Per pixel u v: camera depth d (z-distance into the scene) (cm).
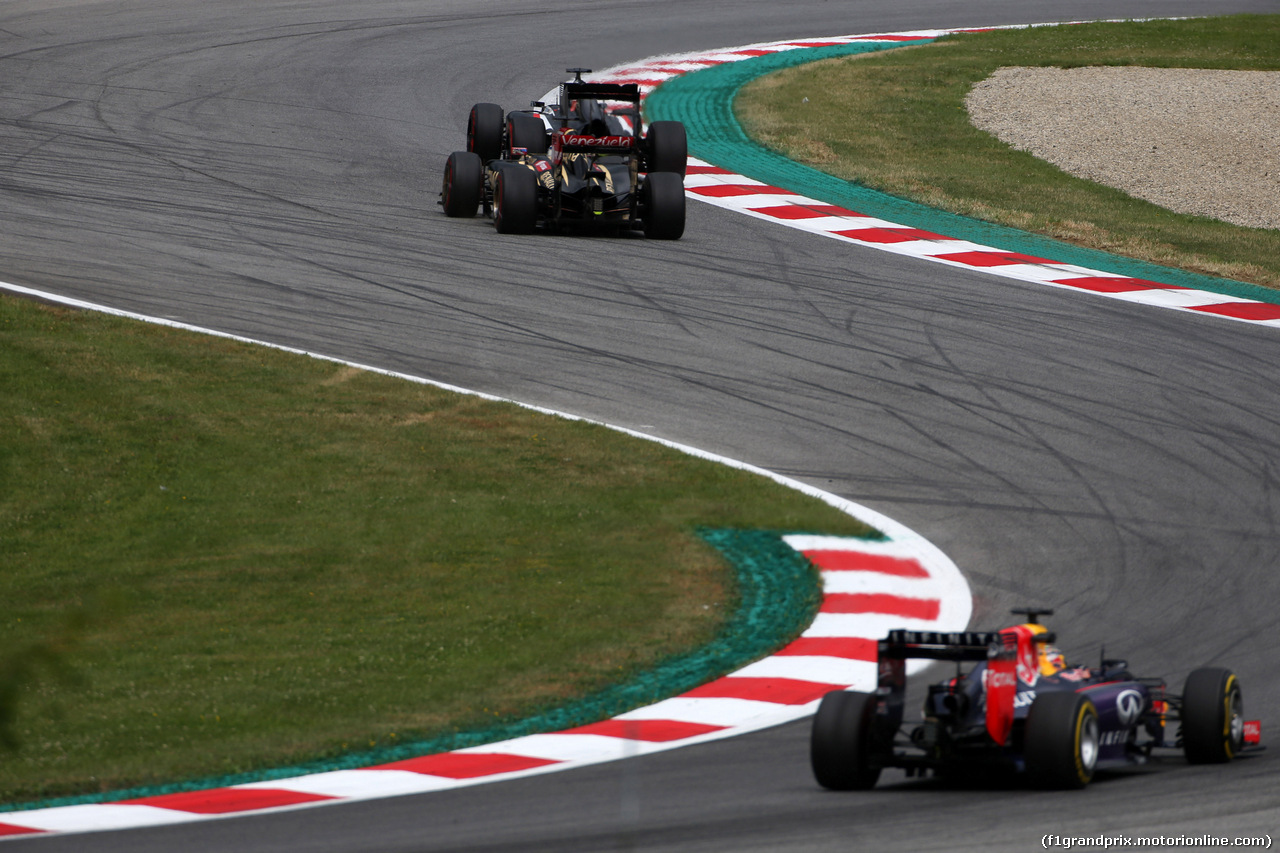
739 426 5591
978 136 11119
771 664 3647
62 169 8938
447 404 5694
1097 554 4447
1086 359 6525
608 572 4300
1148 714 2859
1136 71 12950
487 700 3394
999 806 2505
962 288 7669
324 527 4628
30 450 5088
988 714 2584
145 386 5691
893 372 6266
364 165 9556
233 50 12506
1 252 7281
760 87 12144
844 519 4678
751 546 4491
